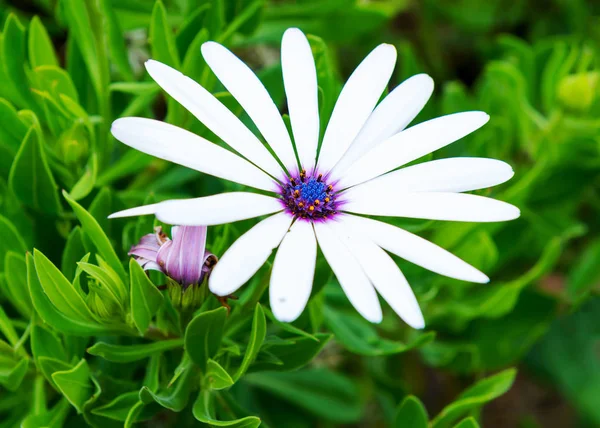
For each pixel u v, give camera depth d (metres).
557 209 0.36
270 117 0.25
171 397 0.25
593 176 0.35
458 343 0.34
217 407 0.27
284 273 0.23
